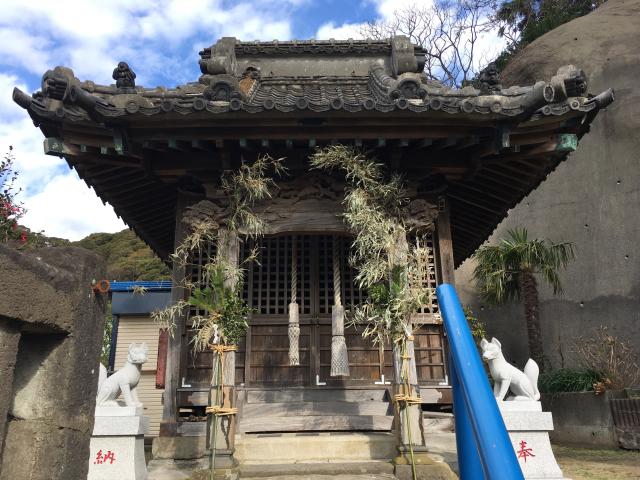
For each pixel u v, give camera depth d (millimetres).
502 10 24312
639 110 14961
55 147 6047
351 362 7156
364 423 6473
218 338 5500
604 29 17156
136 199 8031
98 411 5188
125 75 6176
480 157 6445
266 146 6043
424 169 6672
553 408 11562
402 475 5191
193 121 5652
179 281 6582
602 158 15320
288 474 5312
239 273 6086
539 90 5355
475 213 8984
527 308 12641
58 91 5207
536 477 5086
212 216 6395
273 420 6441
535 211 16344
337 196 6598
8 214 8672
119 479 4977
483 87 6328
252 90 8070
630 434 9727
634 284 13664
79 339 2555
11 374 2139
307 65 9766
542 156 6488
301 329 7363
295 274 7215
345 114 5621
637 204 14234
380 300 5609
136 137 5828
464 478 1368
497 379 5539
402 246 6012
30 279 2240
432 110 5551
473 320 7309
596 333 13719
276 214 6520
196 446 5957
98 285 2748
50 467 2320
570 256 15125
